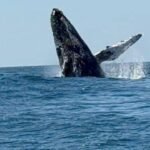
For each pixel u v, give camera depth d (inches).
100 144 1851.6
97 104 2783.0
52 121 2285.9
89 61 3880.4
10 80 4099.4
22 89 3506.4
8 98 3102.9
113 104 2773.1
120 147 1802.4
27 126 2198.6
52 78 4116.6
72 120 2295.8
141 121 2222.0
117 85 3676.2
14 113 2536.9
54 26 3686.0
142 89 3440.0
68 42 3762.3
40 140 1941.4
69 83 3718.0
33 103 2878.9
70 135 2004.2
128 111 2514.8
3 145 1887.3
